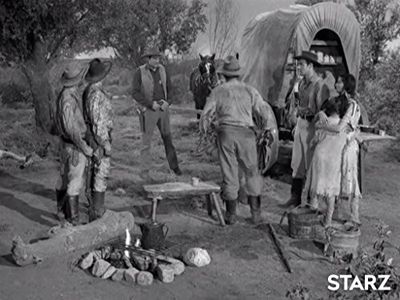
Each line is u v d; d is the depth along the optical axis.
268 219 7.43
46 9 12.51
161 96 9.57
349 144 6.35
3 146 11.44
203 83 14.31
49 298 4.89
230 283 5.29
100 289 5.09
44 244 5.77
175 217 7.47
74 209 6.71
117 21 14.49
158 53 9.46
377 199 8.70
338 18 9.38
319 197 6.85
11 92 21.11
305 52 7.54
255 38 10.37
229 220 7.14
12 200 8.25
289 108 9.37
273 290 5.14
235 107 6.97
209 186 7.03
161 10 25.03
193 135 15.09
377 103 14.33
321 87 7.41
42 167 10.66
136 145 13.21
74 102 6.52
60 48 13.84
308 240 6.52
